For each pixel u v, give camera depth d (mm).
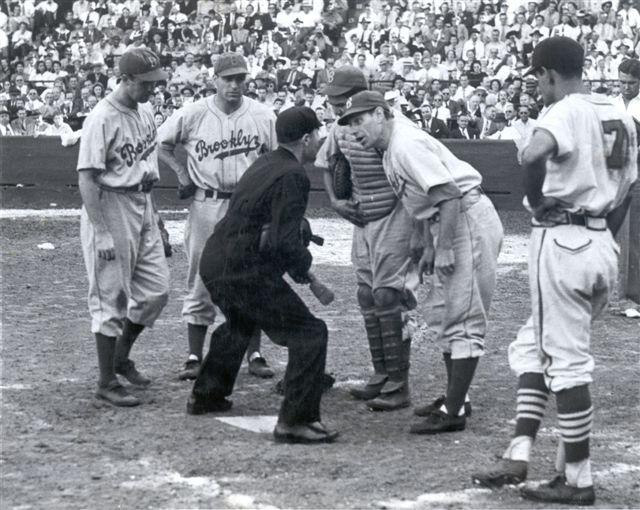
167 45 26016
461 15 25812
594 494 4590
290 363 5453
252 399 6398
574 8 25172
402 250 6109
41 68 25781
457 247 5555
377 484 4770
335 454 5254
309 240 5863
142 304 6496
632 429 5852
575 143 4488
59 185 18609
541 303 4562
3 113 20625
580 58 4707
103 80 24047
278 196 5379
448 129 18781
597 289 4605
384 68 22562
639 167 9227
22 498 4543
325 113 19031
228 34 26406
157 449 5301
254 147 6902
